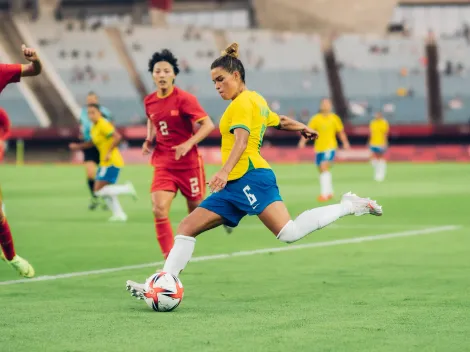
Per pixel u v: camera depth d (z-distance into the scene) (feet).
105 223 86.02
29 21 319.27
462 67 308.40
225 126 36.17
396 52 313.53
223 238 70.90
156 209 50.62
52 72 306.55
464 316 35.12
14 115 296.30
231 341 29.94
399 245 64.54
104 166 87.30
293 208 103.76
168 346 29.14
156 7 330.34
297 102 302.04
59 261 57.11
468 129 277.64
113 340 30.30
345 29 317.42
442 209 99.09
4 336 31.19
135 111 298.97
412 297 40.55
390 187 142.61
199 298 40.70
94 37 317.22
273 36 318.04
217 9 341.62
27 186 153.28
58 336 31.12
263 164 36.65
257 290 43.37
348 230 76.02
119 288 44.68
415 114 297.53
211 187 34.73
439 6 332.39
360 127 282.56
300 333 31.42
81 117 99.45
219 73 36.17
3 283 46.52
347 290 43.14
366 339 30.27
